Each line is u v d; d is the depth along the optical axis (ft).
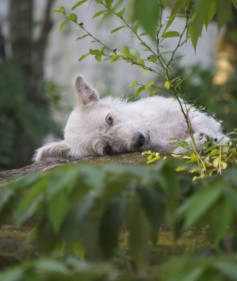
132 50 32.42
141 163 38.99
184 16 29.99
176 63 75.00
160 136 44.27
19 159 85.25
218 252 22.20
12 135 82.58
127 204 20.15
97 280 17.39
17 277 15.66
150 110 45.80
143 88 32.17
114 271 17.93
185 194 21.44
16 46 93.97
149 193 20.06
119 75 138.31
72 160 43.14
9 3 97.19
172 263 16.22
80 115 46.11
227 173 23.12
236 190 18.06
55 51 146.41
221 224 18.04
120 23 134.21
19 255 26.63
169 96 51.24
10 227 31.50
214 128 45.29
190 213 17.25
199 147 33.91
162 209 20.01
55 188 17.79
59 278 16.51
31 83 93.61
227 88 76.95
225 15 22.85
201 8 21.61
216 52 89.51
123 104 46.91
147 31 18.67
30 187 20.16
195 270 15.43
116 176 19.93
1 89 84.53
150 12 18.57
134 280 18.28
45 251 21.52
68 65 144.97
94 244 20.68
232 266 15.34
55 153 45.85
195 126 43.60
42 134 85.51
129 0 19.25
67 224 20.13
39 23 98.78
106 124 44.65
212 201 17.29
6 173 41.47
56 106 97.14
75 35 144.36
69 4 137.90
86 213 19.90
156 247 26.66
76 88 46.34
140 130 43.60
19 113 84.43
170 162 19.54
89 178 17.83
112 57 32.58
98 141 44.45
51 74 144.97
